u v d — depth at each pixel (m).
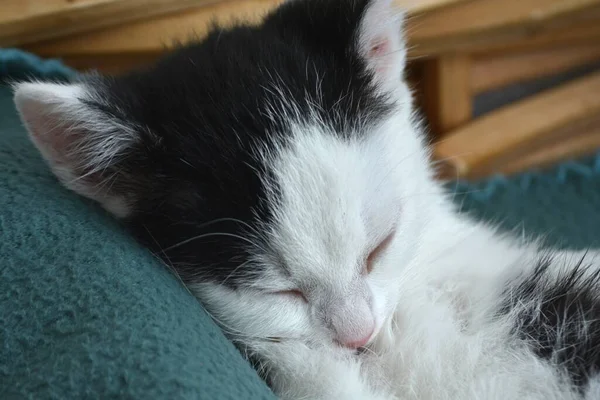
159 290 0.22
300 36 0.25
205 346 0.21
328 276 0.23
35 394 0.20
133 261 0.23
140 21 0.37
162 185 0.24
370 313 0.24
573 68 0.49
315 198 0.23
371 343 0.25
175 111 0.24
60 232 0.23
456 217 0.30
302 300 0.24
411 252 0.25
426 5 0.37
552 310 0.25
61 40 0.37
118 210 0.24
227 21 0.31
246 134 0.23
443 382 0.24
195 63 0.25
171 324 0.21
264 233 0.23
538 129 0.43
